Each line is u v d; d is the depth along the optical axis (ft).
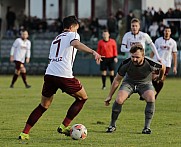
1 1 257.14
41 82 171.94
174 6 240.12
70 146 58.85
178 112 91.35
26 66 217.97
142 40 107.45
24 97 118.11
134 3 245.65
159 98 117.50
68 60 61.62
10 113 89.15
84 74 212.23
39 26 230.89
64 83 61.67
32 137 64.80
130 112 90.84
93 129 71.46
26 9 254.06
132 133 68.08
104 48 141.49
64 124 63.82
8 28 239.91
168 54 114.52
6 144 60.13
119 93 67.41
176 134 67.51
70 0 252.42
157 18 211.20
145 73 66.64
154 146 59.00
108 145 59.41
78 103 63.77
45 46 223.10
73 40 60.80
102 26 224.94
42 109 63.21
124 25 212.23
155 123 77.66
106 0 248.73
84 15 251.39
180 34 207.92
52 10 253.24
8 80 182.91
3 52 227.40
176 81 181.98
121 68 66.54
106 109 95.66
